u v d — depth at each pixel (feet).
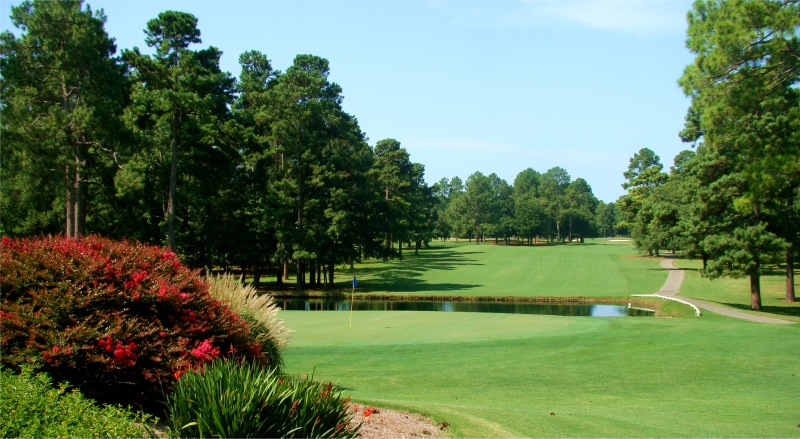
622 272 183.73
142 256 25.79
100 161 110.73
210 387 16.46
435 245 350.84
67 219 98.27
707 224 100.32
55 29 92.99
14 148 90.17
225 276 36.04
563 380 38.29
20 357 19.83
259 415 16.06
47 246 23.59
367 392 33.63
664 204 132.46
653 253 246.06
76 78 94.58
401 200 223.92
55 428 15.44
